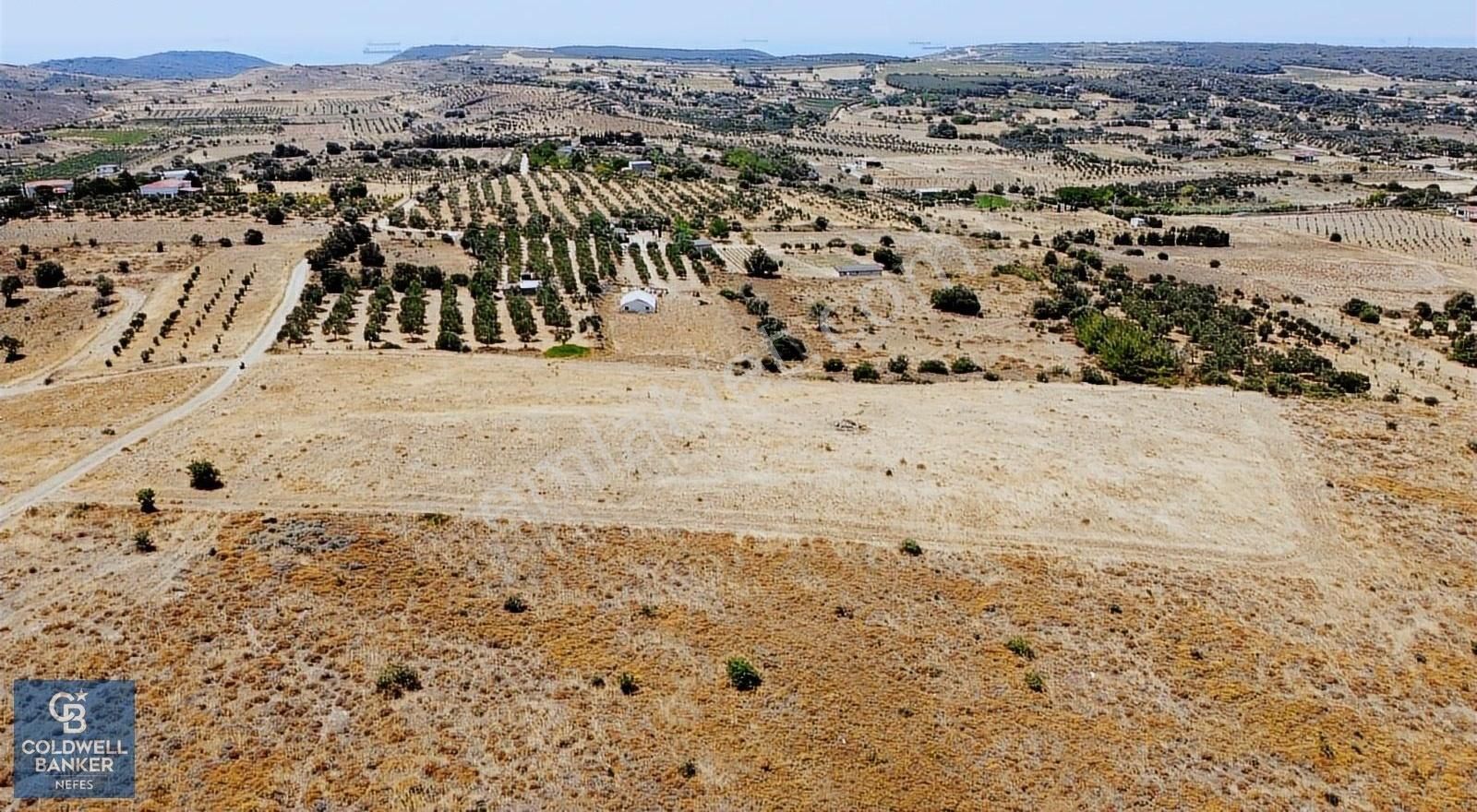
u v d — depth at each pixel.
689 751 41.00
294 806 36.88
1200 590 56.47
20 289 119.94
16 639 46.22
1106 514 65.06
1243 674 48.72
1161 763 41.84
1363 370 108.69
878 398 88.38
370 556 55.69
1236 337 115.88
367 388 85.38
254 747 39.78
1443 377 106.38
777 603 53.16
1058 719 44.34
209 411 79.19
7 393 85.00
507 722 42.28
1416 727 45.34
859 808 38.28
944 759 41.28
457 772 39.06
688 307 124.12
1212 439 78.62
